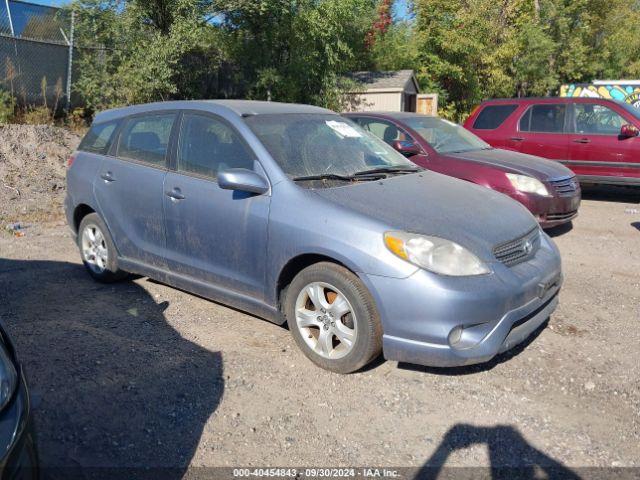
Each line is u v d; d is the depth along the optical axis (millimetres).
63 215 8758
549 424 3326
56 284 5637
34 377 3799
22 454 2164
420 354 3482
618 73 32781
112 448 3109
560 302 5156
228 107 4605
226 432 3254
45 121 13703
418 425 3314
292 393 3637
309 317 3910
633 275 5977
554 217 7172
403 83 21641
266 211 4020
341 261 3643
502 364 3988
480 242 3688
